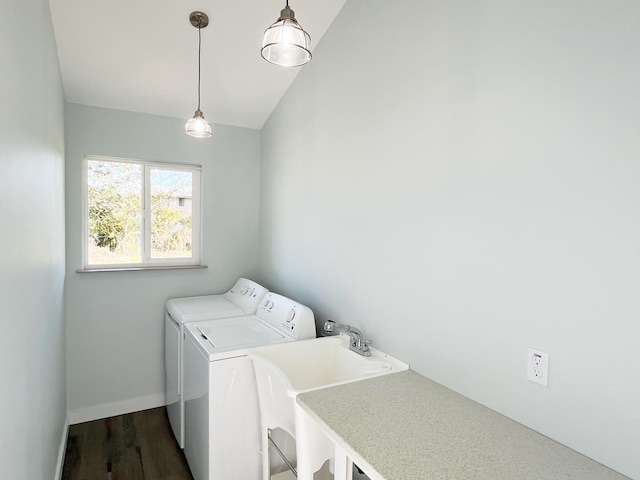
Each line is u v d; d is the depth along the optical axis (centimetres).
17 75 99
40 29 142
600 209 104
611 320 103
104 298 282
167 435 265
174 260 310
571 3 110
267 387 175
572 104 110
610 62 102
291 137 274
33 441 129
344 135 214
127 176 291
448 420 127
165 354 298
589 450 107
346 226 214
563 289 113
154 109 285
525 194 123
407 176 171
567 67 111
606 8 102
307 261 255
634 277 98
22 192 106
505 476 99
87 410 280
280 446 197
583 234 108
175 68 248
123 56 233
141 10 204
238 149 322
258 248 334
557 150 114
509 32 127
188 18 212
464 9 143
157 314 300
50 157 170
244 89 275
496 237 132
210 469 189
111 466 230
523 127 123
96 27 210
